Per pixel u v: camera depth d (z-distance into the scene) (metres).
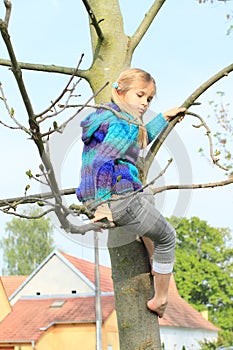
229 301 59.12
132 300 3.84
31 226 68.81
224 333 53.12
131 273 3.85
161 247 3.71
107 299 31.48
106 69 4.45
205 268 59.09
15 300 34.69
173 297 42.88
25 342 29.72
